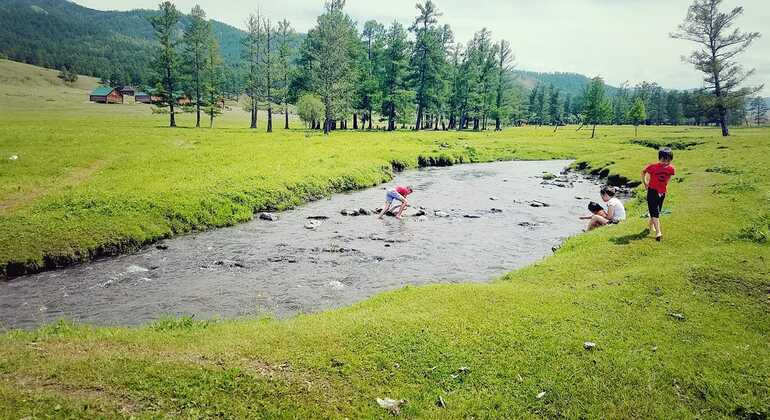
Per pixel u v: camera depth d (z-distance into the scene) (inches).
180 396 289.4
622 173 1562.5
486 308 447.8
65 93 6815.9
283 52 3464.6
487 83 4256.9
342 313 450.9
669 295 485.7
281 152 1688.0
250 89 3494.1
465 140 2856.8
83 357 324.2
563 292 502.3
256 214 1011.3
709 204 869.8
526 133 3791.8
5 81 6840.6
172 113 3216.0
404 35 3666.3
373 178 1476.4
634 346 382.6
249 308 516.7
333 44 3026.6
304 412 289.3
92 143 1670.8
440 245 800.3
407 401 309.9
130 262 684.1
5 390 273.7
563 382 332.5
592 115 4274.1
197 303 529.7
